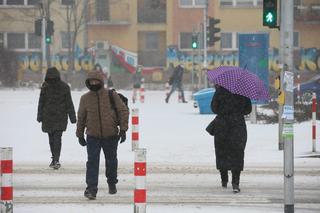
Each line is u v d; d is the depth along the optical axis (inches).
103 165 1491.1
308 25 5821.9
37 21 4126.5
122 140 1103.6
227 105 1155.9
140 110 3014.3
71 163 1520.7
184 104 3454.7
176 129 2182.6
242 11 5876.0
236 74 1155.3
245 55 2297.0
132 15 5949.8
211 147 1756.9
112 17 5940.0
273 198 1123.9
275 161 1541.6
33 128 2239.2
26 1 5935.0
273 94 2982.3
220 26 5866.1
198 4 5920.3
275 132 2044.8
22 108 3058.6
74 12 5615.2
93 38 5940.0
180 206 1049.5
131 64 5930.1
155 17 5964.6
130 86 5807.1
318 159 1572.3
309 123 2298.2
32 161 1556.3
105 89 1100.5
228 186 1242.0
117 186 1233.4
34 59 5940.0
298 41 5836.6
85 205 1056.2
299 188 1222.3
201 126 2268.7
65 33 5895.7
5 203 789.9
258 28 5861.2
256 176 1347.2
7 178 791.1
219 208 1032.8
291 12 938.1
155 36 5984.3
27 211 1008.2
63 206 1048.8
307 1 5836.6
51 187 1235.2
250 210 1018.7
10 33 5964.6
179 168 1444.4
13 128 2240.4
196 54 5831.7
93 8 5915.4
